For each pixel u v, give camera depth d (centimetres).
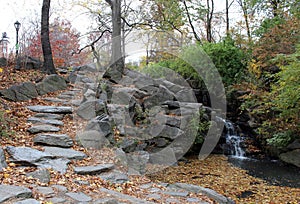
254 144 752
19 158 331
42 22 766
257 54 753
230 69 847
